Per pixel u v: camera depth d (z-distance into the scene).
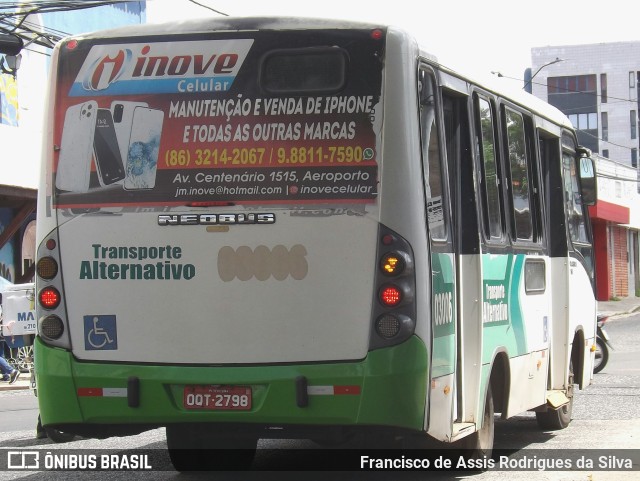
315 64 7.04
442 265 7.44
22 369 20.41
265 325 6.98
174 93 7.20
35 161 21.91
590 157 12.30
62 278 7.31
